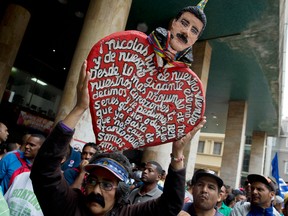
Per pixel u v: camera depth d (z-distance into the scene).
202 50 10.80
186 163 10.36
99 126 1.87
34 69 15.47
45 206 1.52
